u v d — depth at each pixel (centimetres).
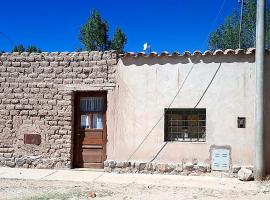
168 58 1170
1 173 1151
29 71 1251
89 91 1229
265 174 1078
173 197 878
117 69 1202
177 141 1156
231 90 1130
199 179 1084
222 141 1125
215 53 1133
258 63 1081
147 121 1171
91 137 1230
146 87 1178
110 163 1174
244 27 2181
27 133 1238
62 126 1223
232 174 1109
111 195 895
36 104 1238
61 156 1218
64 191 933
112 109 1198
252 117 1116
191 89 1151
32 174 1140
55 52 1241
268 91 1112
